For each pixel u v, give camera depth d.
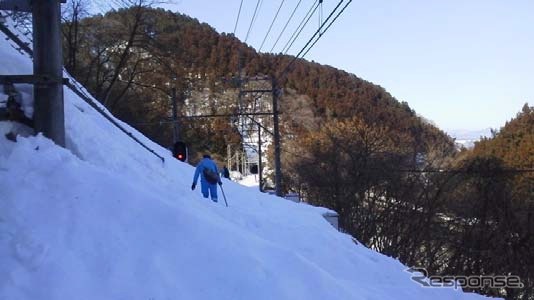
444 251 31.52
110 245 4.25
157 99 43.12
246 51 39.12
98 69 32.66
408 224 32.38
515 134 41.00
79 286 3.85
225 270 4.39
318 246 9.60
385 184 34.47
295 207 15.80
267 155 55.34
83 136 6.85
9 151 5.07
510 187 30.73
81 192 4.65
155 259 4.24
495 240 28.42
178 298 3.99
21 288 3.74
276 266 4.82
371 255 10.37
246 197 14.98
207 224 4.80
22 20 10.65
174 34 43.38
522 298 25.38
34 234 4.19
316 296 4.69
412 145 39.66
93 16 32.69
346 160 37.16
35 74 5.66
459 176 32.06
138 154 8.98
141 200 4.75
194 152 56.34
